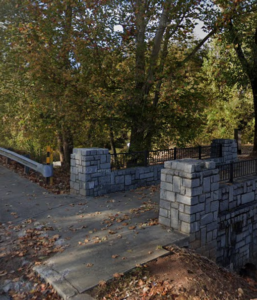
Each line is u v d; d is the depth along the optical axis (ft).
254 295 15.34
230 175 27.81
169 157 39.29
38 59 33.96
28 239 19.35
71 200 27.89
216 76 47.24
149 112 37.52
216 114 75.61
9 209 24.84
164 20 37.93
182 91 35.81
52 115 38.09
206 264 17.33
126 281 14.51
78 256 16.93
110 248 17.94
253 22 47.67
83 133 38.99
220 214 24.93
